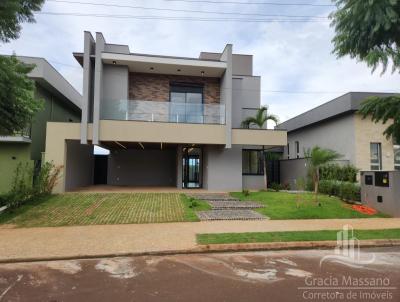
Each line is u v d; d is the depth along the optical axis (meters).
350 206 12.20
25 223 9.23
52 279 5.00
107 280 4.95
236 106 19.05
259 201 13.38
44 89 17.70
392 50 7.35
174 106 15.83
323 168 15.83
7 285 4.75
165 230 8.38
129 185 20.30
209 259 6.14
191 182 18.61
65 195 13.65
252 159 18.84
